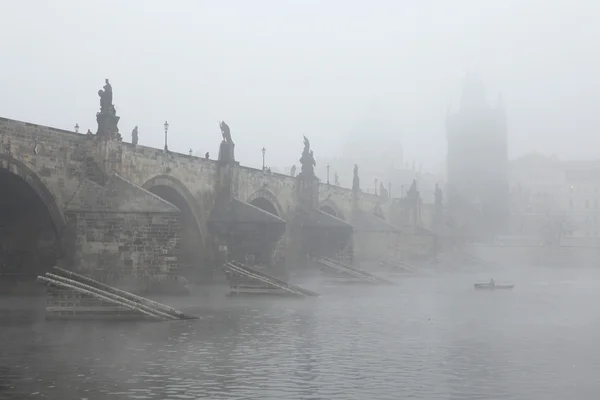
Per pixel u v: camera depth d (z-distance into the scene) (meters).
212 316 57.78
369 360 36.88
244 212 95.50
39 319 52.53
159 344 41.41
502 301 78.94
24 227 70.94
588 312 65.81
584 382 31.52
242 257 94.44
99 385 29.89
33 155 65.25
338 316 59.59
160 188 85.62
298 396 28.33
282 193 119.44
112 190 68.88
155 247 67.44
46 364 34.56
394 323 54.78
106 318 52.91
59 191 68.38
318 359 37.00
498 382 31.41
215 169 97.25
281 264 95.12
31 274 70.38
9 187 67.44
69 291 52.78
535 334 48.53
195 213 92.06
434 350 40.59
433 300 79.19
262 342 43.03
